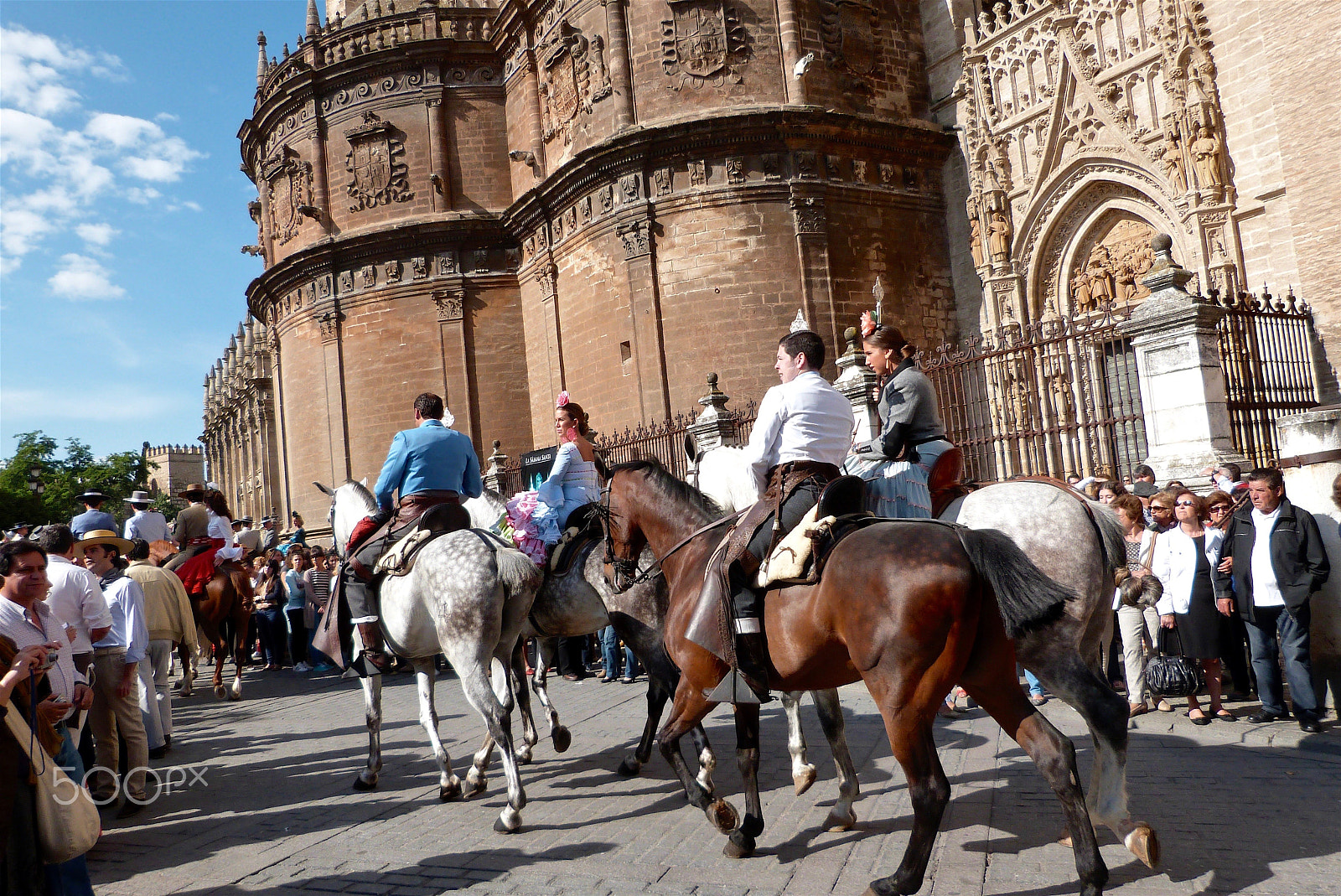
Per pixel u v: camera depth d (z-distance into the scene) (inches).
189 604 417.7
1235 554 313.3
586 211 975.0
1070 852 199.3
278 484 1946.4
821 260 895.7
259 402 1993.1
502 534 347.9
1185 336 391.9
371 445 1152.8
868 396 449.1
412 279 1149.7
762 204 893.8
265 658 733.9
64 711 208.5
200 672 732.7
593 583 296.5
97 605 266.7
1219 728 309.0
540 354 1100.5
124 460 3213.6
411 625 270.1
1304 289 565.9
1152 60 764.0
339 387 1173.7
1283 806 221.9
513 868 213.8
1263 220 690.2
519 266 1145.4
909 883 166.2
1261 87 688.4
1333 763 258.1
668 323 897.5
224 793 314.3
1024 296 890.7
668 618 224.4
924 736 166.4
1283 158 577.6
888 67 966.4
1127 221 808.3
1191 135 725.9
